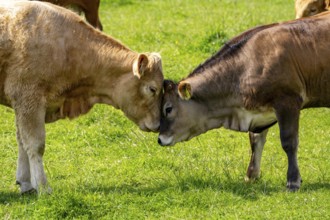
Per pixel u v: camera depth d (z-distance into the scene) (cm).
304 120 3158
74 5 3644
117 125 3083
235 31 4266
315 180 2452
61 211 2150
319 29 2383
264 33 2383
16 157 2745
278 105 2347
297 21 2405
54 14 2328
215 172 2511
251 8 5116
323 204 2203
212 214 2162
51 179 2511
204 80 2406
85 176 2550
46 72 2294
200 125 2442
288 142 2347
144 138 2917
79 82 2362
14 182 2503
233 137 2981
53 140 2923
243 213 2161
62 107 2384
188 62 3797
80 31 2358
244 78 2370
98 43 2375
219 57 2422
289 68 2339
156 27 4544
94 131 3005
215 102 2419
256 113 2386
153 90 2383
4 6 2305
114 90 2392
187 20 4762
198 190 2302
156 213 2186
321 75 2377
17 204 2256
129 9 5203
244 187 2359
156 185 2444
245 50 2384
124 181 2503
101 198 2241
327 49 2369
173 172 2541
